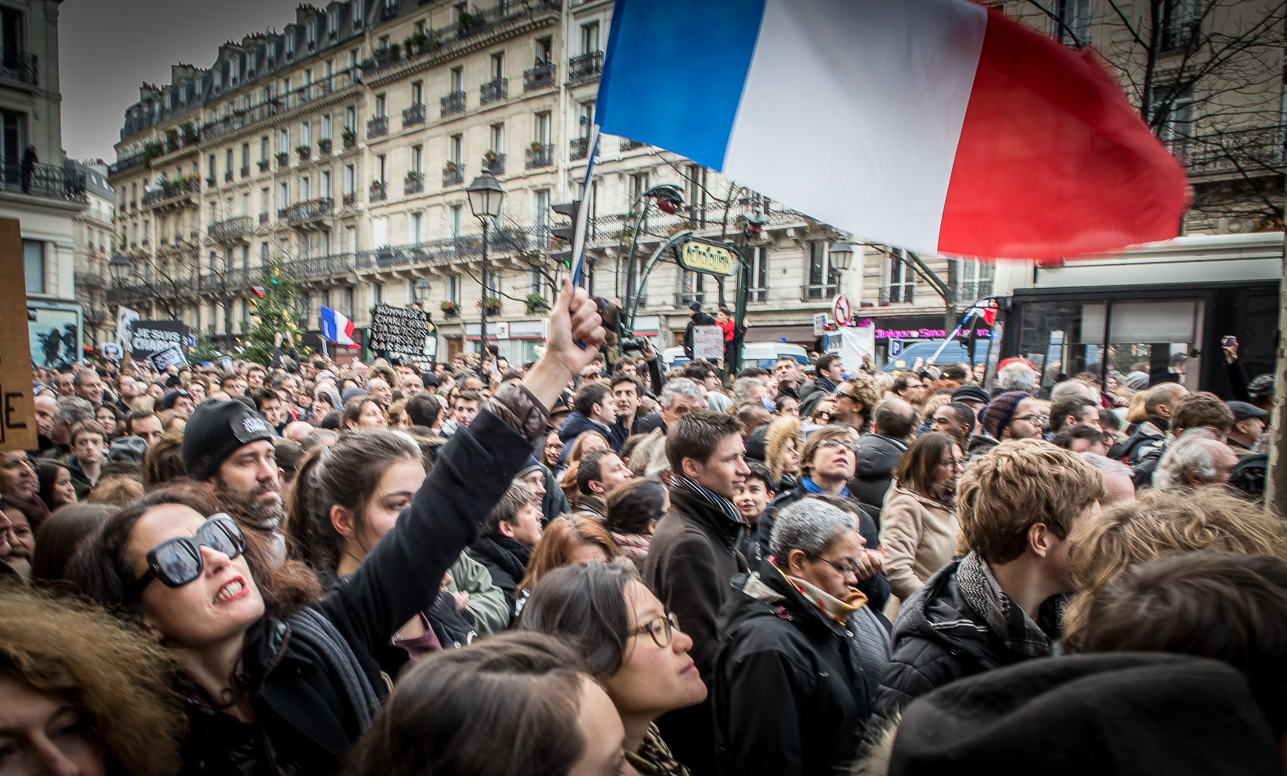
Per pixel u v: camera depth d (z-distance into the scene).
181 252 59.03
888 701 2.05
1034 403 5.14
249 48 55.50
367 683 1.71
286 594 1.71
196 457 2.66
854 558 2.37
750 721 2.17
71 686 1.21
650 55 2.68
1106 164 2.71
